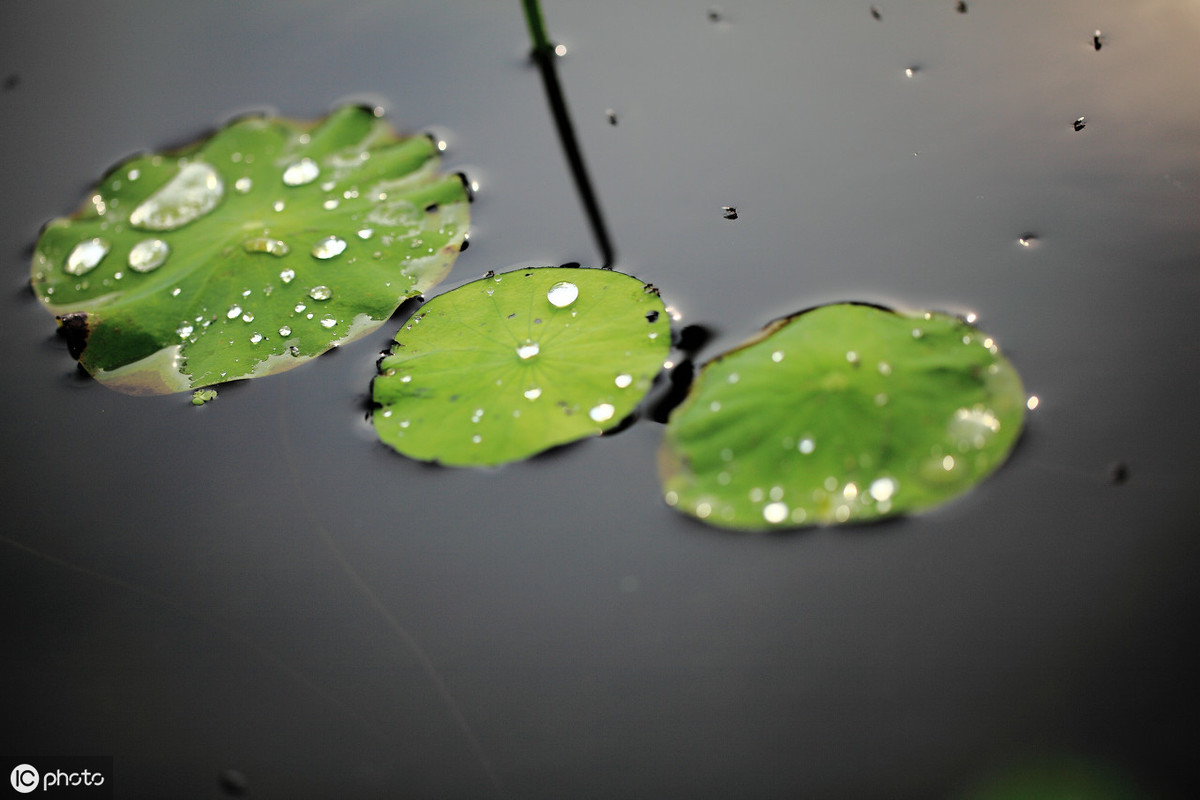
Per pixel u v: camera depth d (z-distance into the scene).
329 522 1.43
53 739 1.40
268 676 1.40
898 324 1.43
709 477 1.41
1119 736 1.37
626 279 1.47
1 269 1.51
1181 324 1.44
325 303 1.47
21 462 1.45
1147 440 1.41
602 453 1.42
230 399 1.46
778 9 1.58
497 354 1.45
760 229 1.49
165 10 1.64
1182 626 1.38
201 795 1.38
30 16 1.63
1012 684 1.38
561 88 1.56
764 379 1.42
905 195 1.49
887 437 1.41
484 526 1.42
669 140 1.53
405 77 1.58
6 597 1.42
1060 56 1.53
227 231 1.51
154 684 1.40
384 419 1.44
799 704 1.38
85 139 1.57
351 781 1.38
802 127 1.52
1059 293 1.45
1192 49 1.52
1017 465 1.41
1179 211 1.47
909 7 1.57
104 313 1.49
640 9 1.59
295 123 1.56
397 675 1.40
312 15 1.62
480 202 1.51
